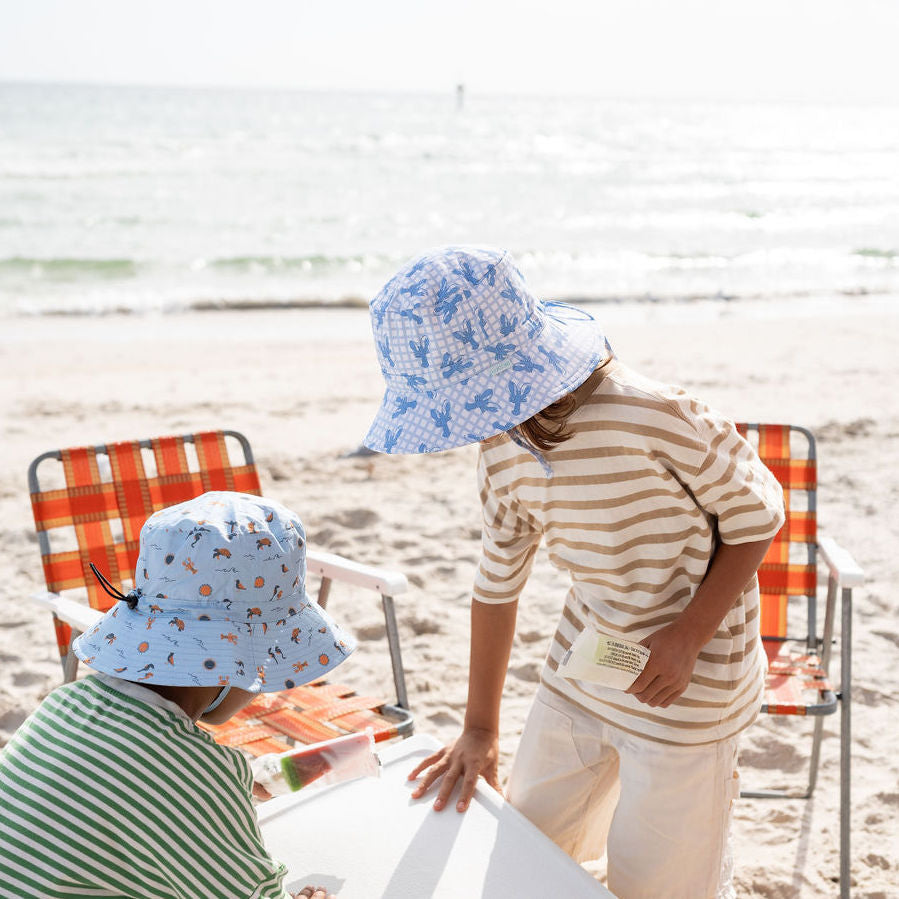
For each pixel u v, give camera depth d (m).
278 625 1.45
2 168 29.70
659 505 1.67
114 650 1.40
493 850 1.64
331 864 1.61
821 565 4.46
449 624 3.95
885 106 195.12
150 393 7.56
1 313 11.92
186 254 17.41
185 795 1.35
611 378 1.64
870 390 7.66
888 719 3.28
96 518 2.95
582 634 1.73
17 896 1.28
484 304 1.53
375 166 36.12
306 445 6.17
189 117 67.44
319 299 13.28
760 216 26.44
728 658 1.81
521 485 1.78
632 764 1.87
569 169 39.09
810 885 2.54
